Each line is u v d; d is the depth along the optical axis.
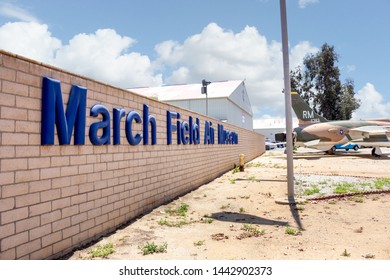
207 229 6.21
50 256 4.45
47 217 4.42
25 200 4.05
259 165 21.55
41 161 4.33
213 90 43.00
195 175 11.71
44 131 4.35
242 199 9.41
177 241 5.43
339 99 50.94
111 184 6.12
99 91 5.79
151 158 8.03
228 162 18.06
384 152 33.41
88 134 5.43
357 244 5.22
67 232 4.82
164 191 8.83
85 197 5.29
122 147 6.60
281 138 29.11
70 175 4.93
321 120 32.78
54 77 4.62
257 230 6.09
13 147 3.89
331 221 6.75
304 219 6.96
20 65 4.04
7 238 3.77
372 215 7.24
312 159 26.38
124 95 6.74
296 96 33.34
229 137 18.33
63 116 4.69
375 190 10.14
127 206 6.77
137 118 7.19
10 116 3.86
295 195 9.77
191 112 11.44
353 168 18.39
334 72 50.72
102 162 5.83
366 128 29.22
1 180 3.71
